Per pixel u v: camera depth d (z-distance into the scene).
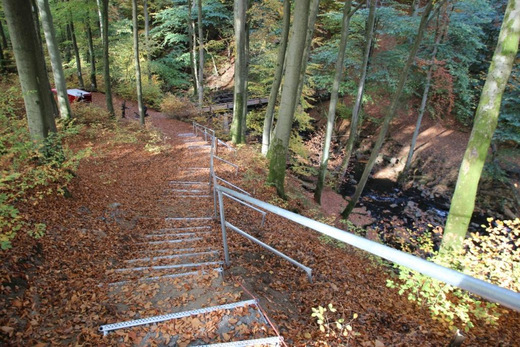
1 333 2.50
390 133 20.30
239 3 12.71
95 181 7.69
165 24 26.64
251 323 2.69
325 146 11.76
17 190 5.19
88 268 4.05
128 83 24.25
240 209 7.23
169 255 4.59
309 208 10.05
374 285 4.51
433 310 3.19
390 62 16.77
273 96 12.09
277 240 5.51
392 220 12.63
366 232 10.52
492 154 14.60
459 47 15.97
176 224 6.12
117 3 24.27
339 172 16.14
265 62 17.72
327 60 17.80
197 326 2.62
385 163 18.83
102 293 3.36
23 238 4.07
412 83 17.45
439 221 12.66
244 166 10.95
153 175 9.45
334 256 5.58
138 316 2.91
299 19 7.56
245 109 16.25
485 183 14.49
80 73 22.59
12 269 3.39
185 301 3.15
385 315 3.36
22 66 5.54
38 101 5.82
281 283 3.80
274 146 8.93
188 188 8.59
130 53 23.16
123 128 13.96
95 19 21.66
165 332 2.55
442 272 1.32
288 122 8.61
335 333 2.75
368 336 2.81
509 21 4.82
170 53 29.38
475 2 13.55
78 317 2.87
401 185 16.94
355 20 15.70
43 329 2.66
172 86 28.39
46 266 3.78
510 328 3.28
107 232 5.30
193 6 26.59
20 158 5.37
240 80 13.75
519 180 14.09
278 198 8.62
